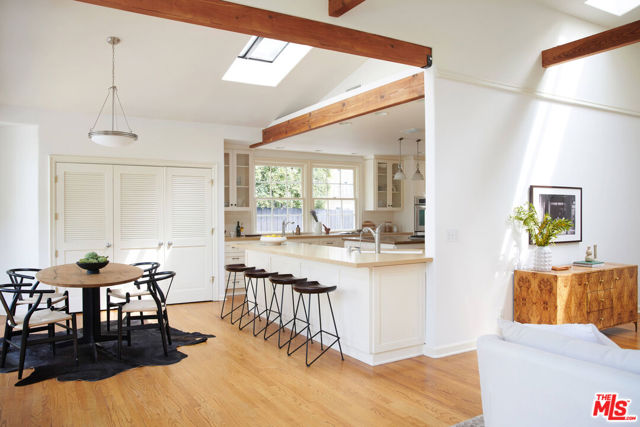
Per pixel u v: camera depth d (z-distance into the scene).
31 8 3.92
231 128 6.56
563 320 4.14
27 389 3.22
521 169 4.48
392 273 3.77
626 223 5.49
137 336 4.58
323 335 4.27
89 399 3.04
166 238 6.09
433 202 3.90
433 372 3.53
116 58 4.70
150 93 5.42
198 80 5.33
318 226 8.25
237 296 6.69
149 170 5.98
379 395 3.09
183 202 6.20
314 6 3.32
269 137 6.66
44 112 5.42
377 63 5.30
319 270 4.30
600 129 5.21
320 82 5.89
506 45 4.36
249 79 5.65
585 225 5.06
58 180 5.50
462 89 4.07
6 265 5.61
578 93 4.95
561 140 4.82
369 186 8.86
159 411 2.86
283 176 8.25
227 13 3.01
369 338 3.67
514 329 2.19
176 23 4.34
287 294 4.85
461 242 4.05
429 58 3.84
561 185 4.82
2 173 5.57
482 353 2.15
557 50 4.49
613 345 2.11
